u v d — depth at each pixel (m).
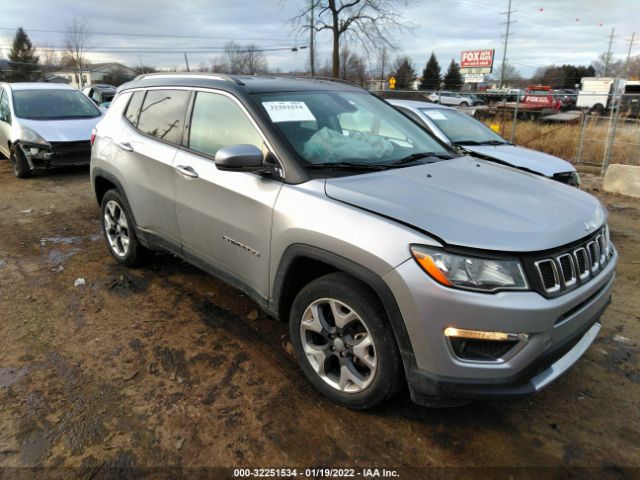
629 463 2.43
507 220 2.40
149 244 4.14
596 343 3.51
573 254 2.42
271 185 2.89
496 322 2.17
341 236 2.46
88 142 8.91
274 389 2.94
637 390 2.99
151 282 4.40
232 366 3.16
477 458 2.45
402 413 2.74
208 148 3.40
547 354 2.30
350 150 3.16
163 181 3.71
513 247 2.21
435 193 2.64
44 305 3.96
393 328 2.35
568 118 13.36
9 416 2.68
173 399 2.84
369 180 2.77
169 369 3.12
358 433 2.60
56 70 76.88
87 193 7.86
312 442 2.53
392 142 3.48
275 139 2.95
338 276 2.59
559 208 2.66
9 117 9.20
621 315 3.93
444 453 2.48
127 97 4.41
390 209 2.43
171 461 2.40
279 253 2.82
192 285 4.36
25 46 76.44
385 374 2.47
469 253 2.20
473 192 2.72
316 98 3.48
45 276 4.54
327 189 2.68
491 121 14.56
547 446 2.54
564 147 12.09
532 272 2.22
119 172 4.22
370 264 2.35
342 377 2.68
